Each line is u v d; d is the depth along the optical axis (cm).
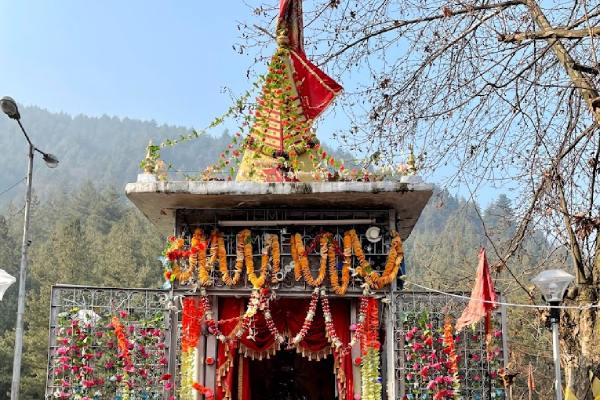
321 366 1240
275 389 1233
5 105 1108
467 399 969
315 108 1139
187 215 1023
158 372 963
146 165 991
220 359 1027
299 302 1062
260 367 1234
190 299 984
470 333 995
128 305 986
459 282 1560
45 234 6556
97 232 6344
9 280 1087
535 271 1348
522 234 1232
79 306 973
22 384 3806
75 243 4891
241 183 954
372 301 974
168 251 983
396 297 973
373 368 966
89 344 964
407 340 957
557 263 1320
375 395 958
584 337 1109
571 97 1216
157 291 993
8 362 3884
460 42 1136
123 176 17862
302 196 961
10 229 6525
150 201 988
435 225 5228
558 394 943
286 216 1008
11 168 18112
